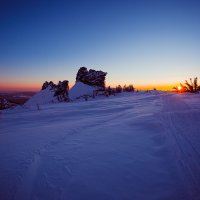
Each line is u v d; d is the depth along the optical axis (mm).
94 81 70250
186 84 45969
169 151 6527
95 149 7492
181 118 11398
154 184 4633
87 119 15977
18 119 21000
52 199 4461
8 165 6676
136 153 6699
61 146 8367
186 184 4449
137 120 12305
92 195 4449
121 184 4777
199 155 5816
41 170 6004
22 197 4637
